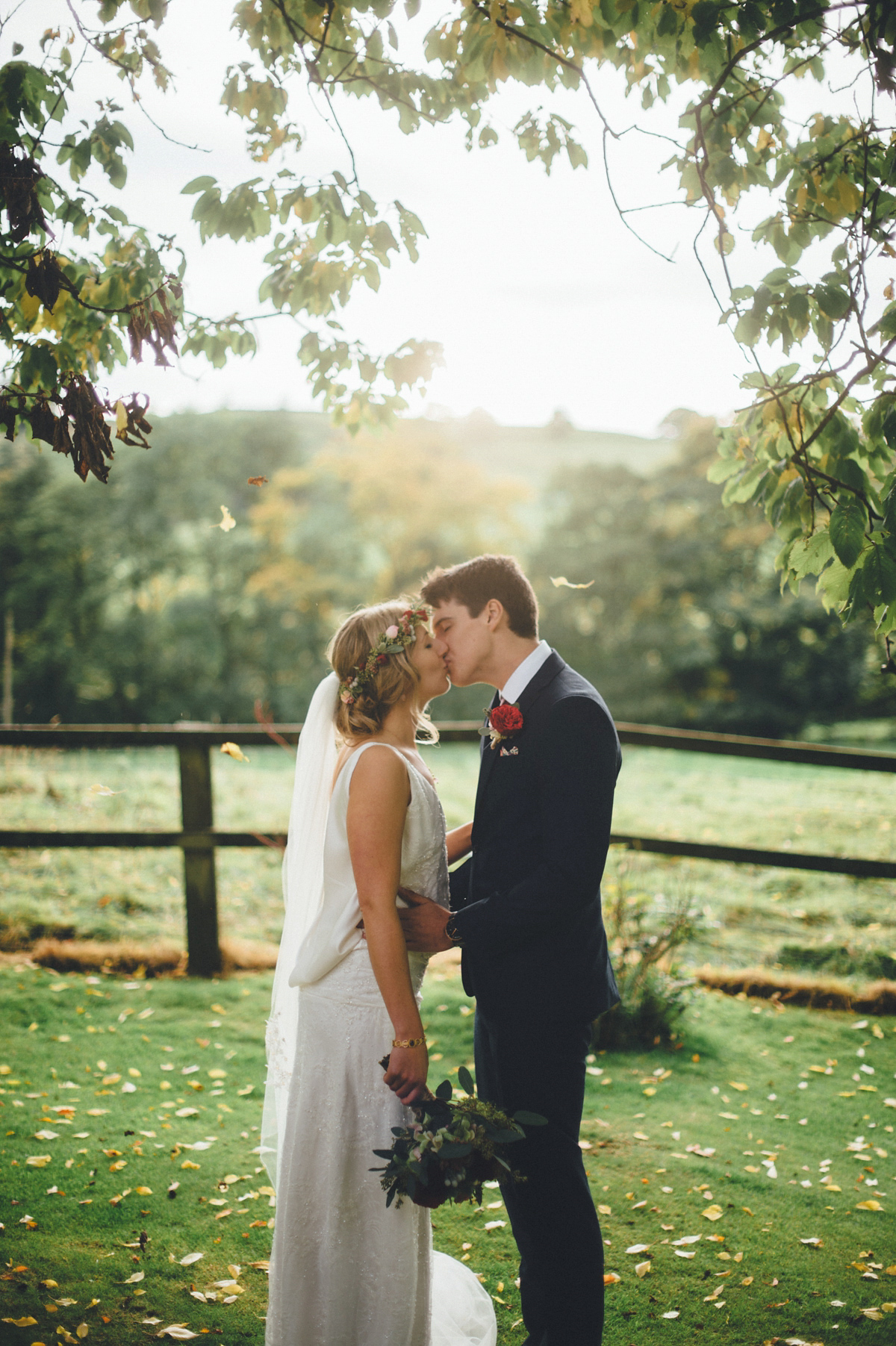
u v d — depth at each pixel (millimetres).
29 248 2424
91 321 2643
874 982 4594
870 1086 3611
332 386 3059
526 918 1925
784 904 5777
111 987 4344
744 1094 3547
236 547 26469
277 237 2693
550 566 25062
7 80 2287
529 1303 2096
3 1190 2777
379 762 1890
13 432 2418
